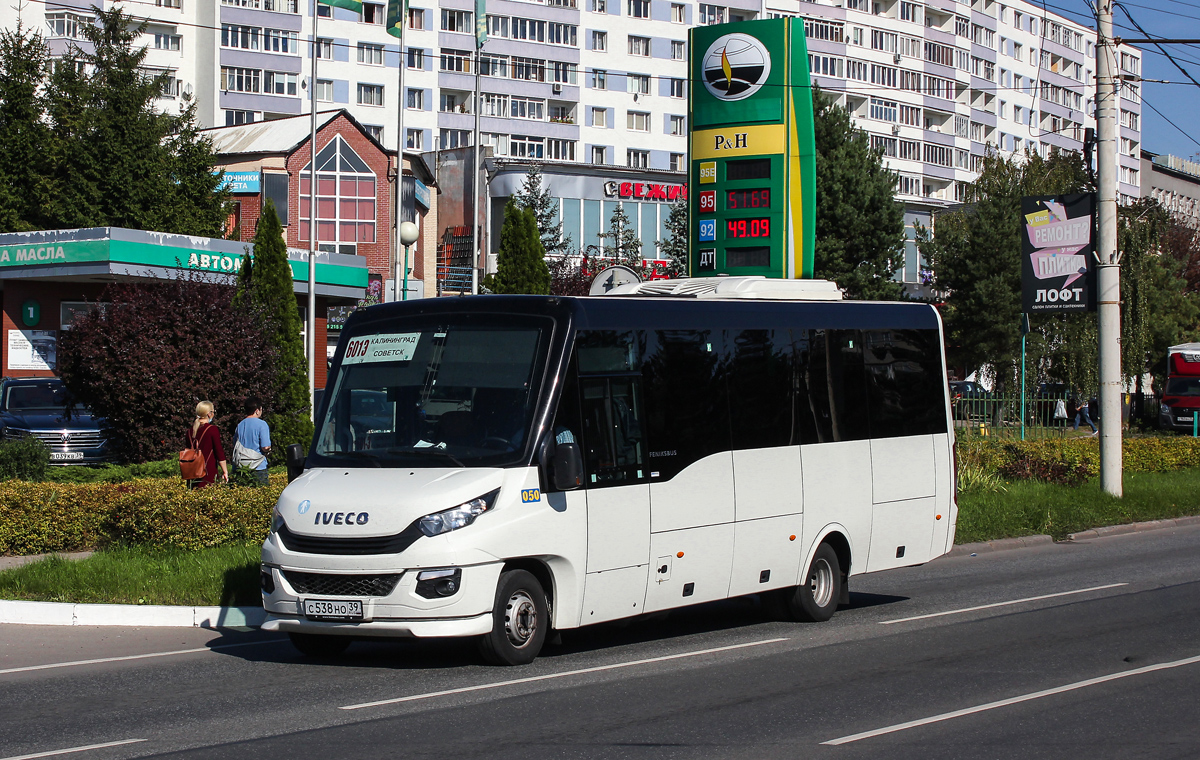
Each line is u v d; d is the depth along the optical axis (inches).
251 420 677.3
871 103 3727.9
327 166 2049.7
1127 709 317.7
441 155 2566.4
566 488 369.7
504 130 3267.7
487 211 2459.4
